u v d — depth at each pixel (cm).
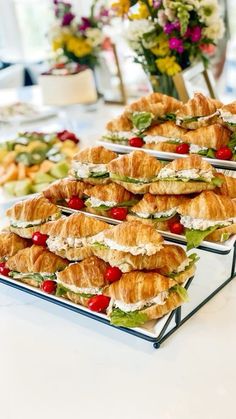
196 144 99
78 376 72
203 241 85
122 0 135
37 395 70
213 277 89
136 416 66
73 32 185
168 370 72
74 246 82
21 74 307
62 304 79
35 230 87
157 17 134
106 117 185
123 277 76
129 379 71
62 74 165
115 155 100
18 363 75
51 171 128
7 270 85
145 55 140
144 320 73
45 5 335
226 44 225
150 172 91
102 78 197
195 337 77
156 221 89
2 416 68
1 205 118
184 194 90
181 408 67
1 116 180
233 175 102
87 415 67
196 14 131
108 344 77
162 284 74
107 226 84
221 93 235
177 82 135
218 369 72
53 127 179
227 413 66
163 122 107
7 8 332
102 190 95
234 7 256
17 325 82
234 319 80
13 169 128
